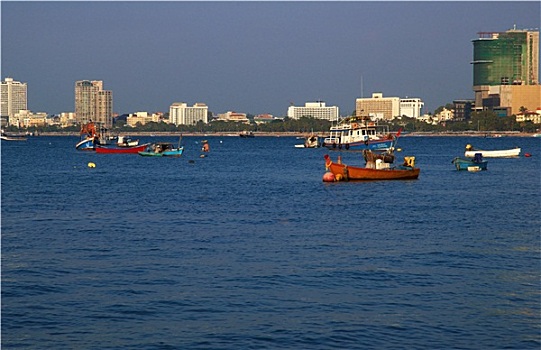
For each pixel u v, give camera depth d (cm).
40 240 6184
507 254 5569
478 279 4800
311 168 16512
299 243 6012
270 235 6419
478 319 4028
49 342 3728
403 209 8262
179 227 6900
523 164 17400
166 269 5056
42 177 13588
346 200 9188
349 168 11800
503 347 3666
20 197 9762
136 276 4862
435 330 3869
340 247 5831
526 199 9375
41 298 4375
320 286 4619
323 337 3769
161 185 11825
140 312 4125
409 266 5156
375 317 4047
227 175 14188
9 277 4847
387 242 6062
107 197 9794
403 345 3675
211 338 3759
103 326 3928
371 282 4716
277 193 10238
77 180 12875
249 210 8231
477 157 15762
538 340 3756
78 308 4197
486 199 9344
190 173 14812
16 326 3931
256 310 4153
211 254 5550
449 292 4503
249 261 5303
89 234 6500
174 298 4362
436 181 12044
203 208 8444
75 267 5131
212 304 4253
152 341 3728
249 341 3722
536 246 5884
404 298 4381
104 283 4697
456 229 6769
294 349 3631
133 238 6272
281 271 4991
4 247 5866
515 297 4412
